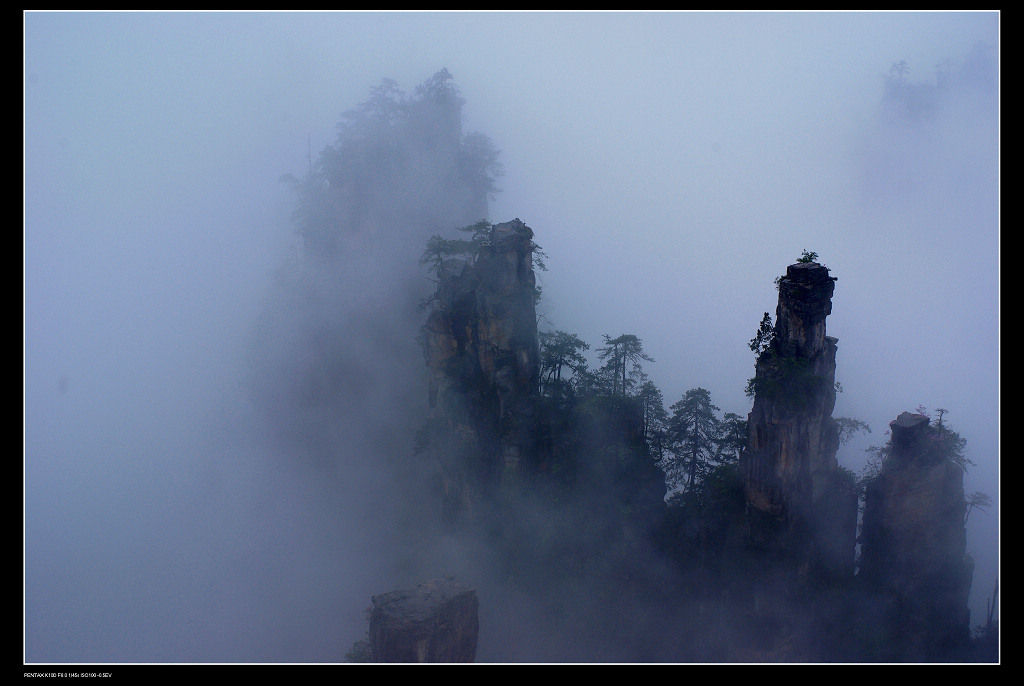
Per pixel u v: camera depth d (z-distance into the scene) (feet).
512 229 275.80
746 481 220.43
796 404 205.16
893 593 223.92
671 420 259.60
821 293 201.77
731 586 228.63
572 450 265.95
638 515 258.57
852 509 230.48
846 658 216.54
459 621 194.59
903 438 218.79
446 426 284.82
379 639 187.21
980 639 235.61
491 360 273.95
